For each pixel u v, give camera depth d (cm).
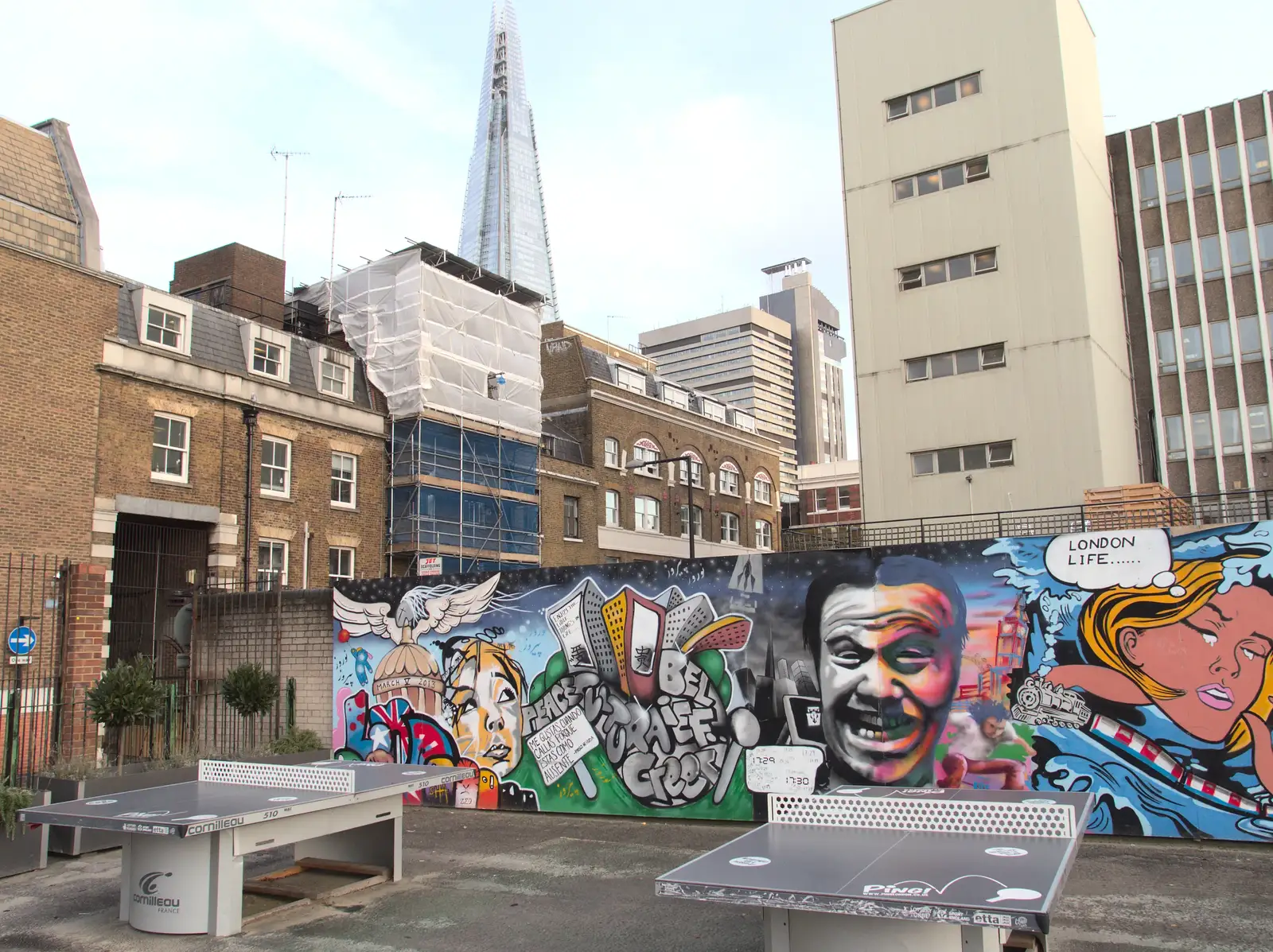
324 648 1444
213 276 3136
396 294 3259
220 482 2467
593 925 732
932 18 2828
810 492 7969
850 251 2867
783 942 480
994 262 2664
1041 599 1010
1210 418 3312
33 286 2011
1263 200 3328
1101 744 970
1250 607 923
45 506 1989
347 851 913
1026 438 2544
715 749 1141
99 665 1438
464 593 1327
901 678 1059
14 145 2148
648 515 4491
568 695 1238
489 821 1192
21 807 938
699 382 19162
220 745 1476
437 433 3212
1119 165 3575
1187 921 694
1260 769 908
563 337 4572
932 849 518
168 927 733
